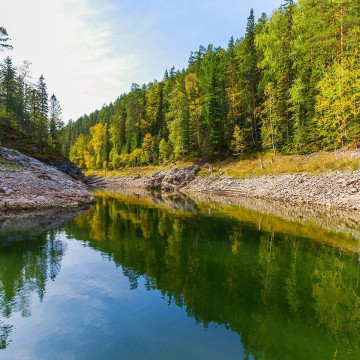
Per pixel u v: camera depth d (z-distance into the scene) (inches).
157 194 1788.9
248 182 1504.7
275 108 1615.4
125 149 3380.9
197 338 213.5
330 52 1334.9
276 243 510.0
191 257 430.0
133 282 329.4
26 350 196.1
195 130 2282.2
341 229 619.8
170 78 3415.4
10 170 1102.4
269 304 273.6
